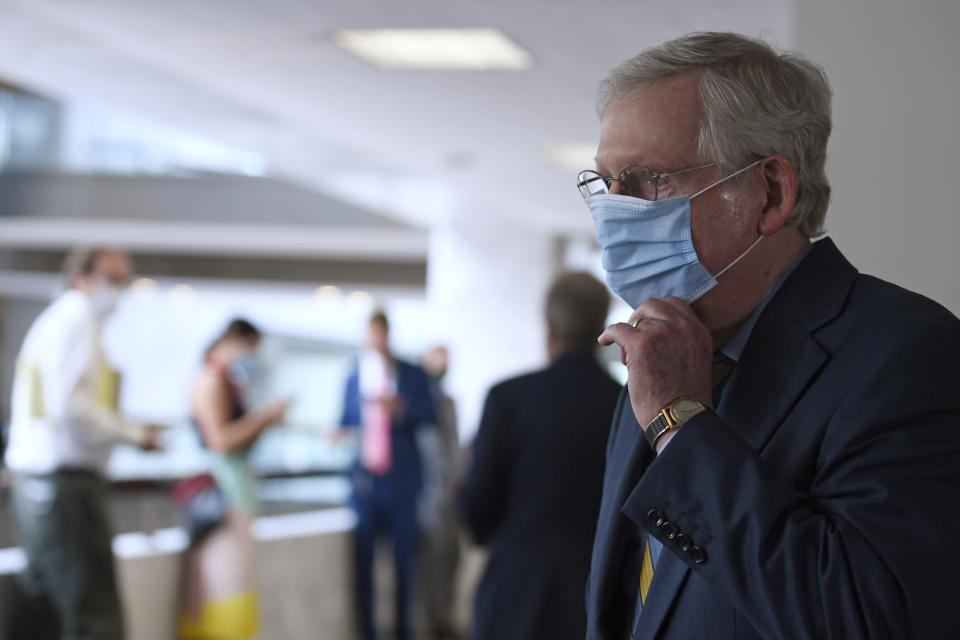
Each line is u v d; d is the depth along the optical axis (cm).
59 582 393
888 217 236
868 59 239
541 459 281
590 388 285
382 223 1427
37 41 566
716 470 107
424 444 646
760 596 102
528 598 277
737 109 119
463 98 592
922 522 99
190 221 1515
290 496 620
